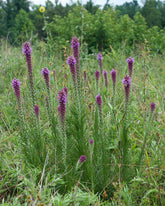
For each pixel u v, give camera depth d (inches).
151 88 171.3
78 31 368.2
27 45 106.3
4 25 1427.2
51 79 175.2
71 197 86.1
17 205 86.9
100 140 110.8
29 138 110.9
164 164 109.6
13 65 223.6
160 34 429.7
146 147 126.0
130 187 105.1
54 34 389.1
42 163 110.0
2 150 125.4
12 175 103.5
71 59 105.2
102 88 163.5
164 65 228.8
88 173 106.3
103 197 101.4
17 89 104.1
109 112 138.4
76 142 112.7
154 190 95.0
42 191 91.1
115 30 423.2
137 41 394.3
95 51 336.2
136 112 157.1
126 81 102.8
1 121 154.2
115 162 110.3
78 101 110.4
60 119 101.3
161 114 148.1
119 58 247.1
